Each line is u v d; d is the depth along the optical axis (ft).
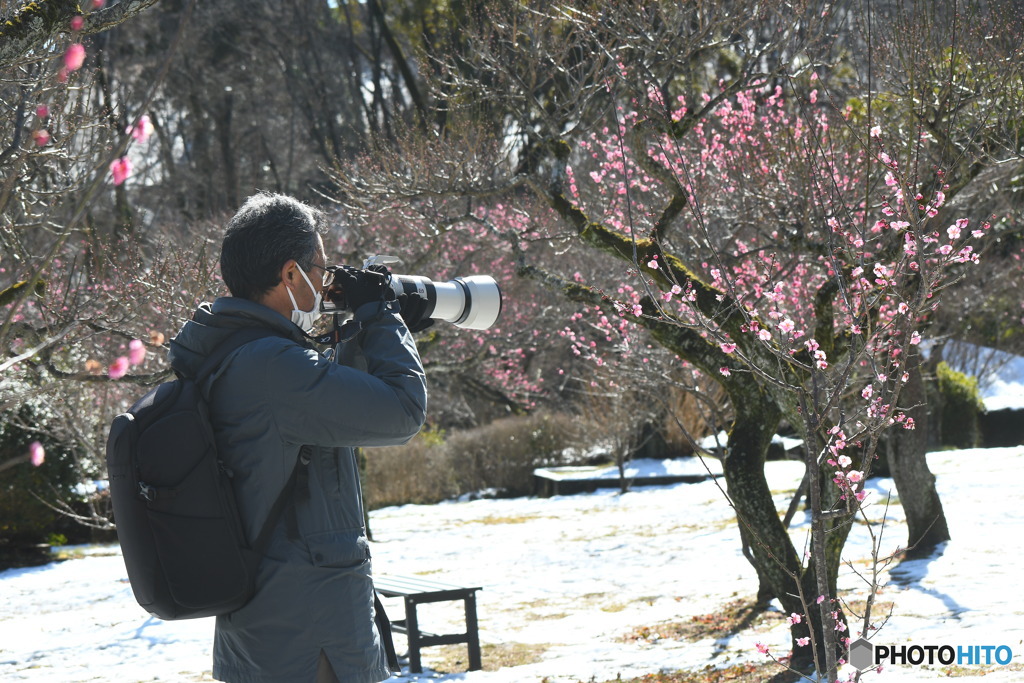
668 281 24.25
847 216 17.17
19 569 55.21
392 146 43.73
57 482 58.80
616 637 30.78
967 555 35.29
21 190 23.06
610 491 75.61
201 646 34.24
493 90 31.53
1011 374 90.22
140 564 7.39
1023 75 22.89
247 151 127.44
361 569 8.16
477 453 85.56
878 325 17.19
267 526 7.77
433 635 28.71
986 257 69.56
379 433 7.98
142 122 6.34
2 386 9.25
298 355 7.91
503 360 79.82
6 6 16.01
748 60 26.96
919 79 21.99
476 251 56.18
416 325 9.45
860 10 24.39
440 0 42.60
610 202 31.81
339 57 125.90
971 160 23.07
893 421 15.29
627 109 37.09
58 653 34.88
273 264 8.31
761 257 32.76
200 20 110.22
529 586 42.39
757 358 23.13
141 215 63.72
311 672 7.73
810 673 22.79
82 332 26.94
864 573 34.58
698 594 36.45
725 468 24.52
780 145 29.91
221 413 7.91
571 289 26.32
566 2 29.66
